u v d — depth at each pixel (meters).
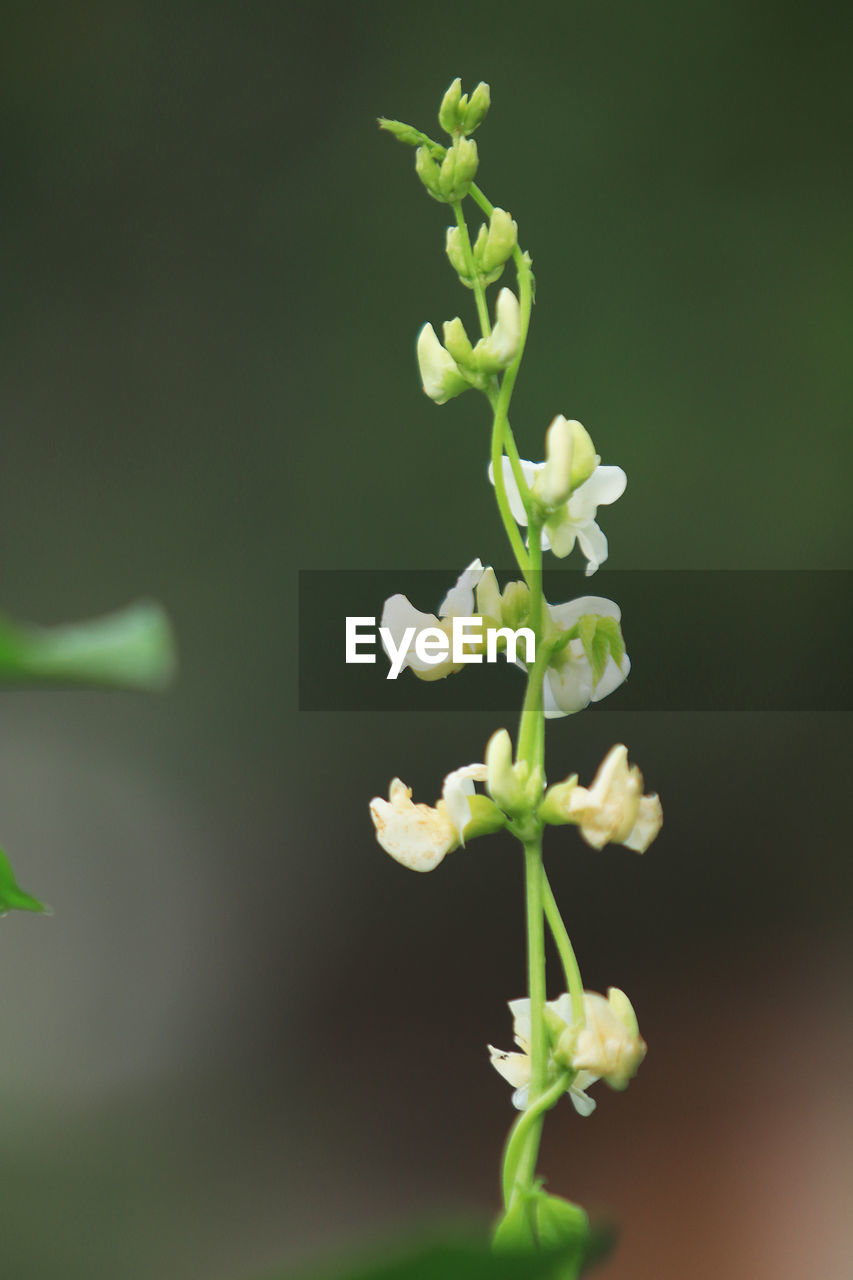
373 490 2.71
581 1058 0.61
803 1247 1.53
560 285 2.73
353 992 2.37
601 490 0.64
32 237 2.76
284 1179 1.73
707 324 2.72
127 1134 1.86
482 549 2.68
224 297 2.78
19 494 2.72
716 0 2.73
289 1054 2.18
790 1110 1.82
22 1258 1.53
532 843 0.62
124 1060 2.22
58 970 2.38
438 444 2.71
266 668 2.64
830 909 2.38
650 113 2.76
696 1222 1.58
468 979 2.34
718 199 2.75
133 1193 1.69
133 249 2.79
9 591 2.67
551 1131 1.80
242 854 2.54
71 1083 2.13
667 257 2.74
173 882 2.51
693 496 2.66
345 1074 2.07
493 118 2.75
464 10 2.76
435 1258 0.37
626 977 2.27
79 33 2.74
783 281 2.72
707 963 2.29
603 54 2.76
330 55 2.77
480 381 0.63
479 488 2.70
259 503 2.71
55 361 2.76
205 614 2.68
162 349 2.77
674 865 2.43
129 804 2.56
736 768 2.50
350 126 2.77
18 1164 1.76
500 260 0.64
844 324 2.69
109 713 2.62
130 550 2.71
